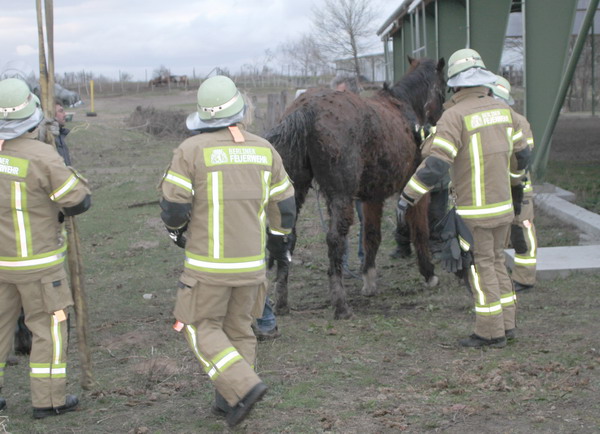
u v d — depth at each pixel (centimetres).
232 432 404
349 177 619
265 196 401
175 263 932
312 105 615
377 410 423
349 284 807
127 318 692
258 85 5956
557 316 612
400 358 528
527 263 686
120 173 1891
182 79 6278
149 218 1240
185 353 560
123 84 6306
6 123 411
